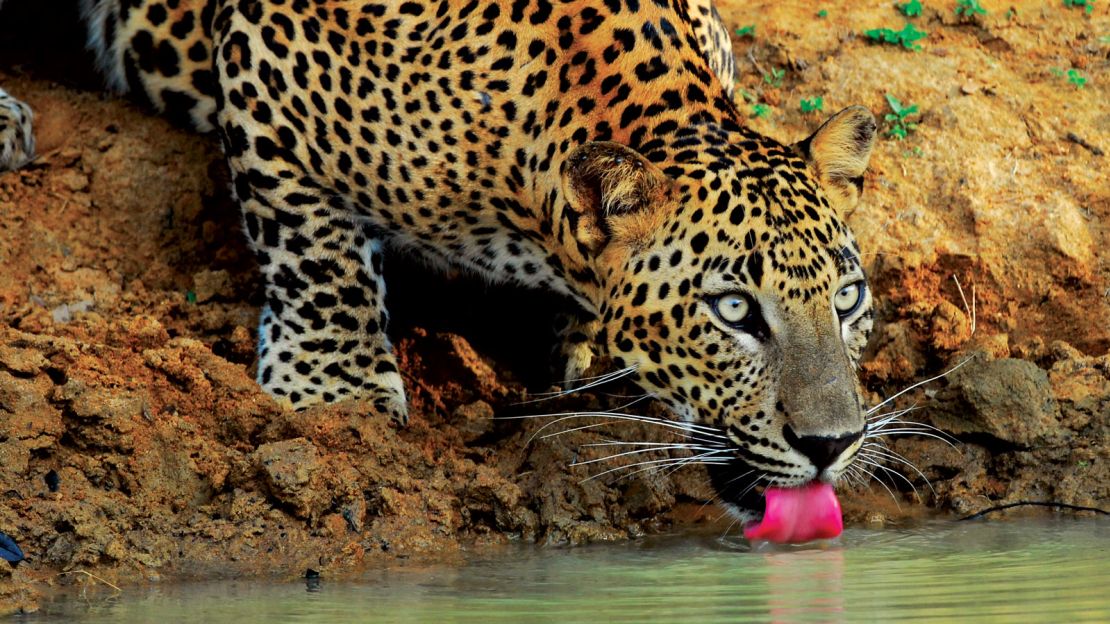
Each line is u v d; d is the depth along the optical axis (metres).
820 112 14.98
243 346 12.27
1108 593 8.09
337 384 11.55
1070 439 11.86
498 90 10.72
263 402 11.01
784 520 9.58
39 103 13.51
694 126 10.20
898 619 7.55
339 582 9.05
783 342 9.45
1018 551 9.59
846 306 9.79
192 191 13.23
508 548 10.22
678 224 9.68
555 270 11.02
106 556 9.39
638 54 10.54
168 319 12.52
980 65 15.69
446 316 13.21
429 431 11.54
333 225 11.45
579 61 10.59
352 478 10.41
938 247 13.79
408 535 10.20
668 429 11.54
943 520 11.05
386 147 10.95
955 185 14.31
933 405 12.24
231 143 11.41
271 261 11.53
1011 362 12.16
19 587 8.76
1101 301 13.64
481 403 11.88
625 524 10.86
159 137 13.33
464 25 10.87
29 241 12.69
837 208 10.41
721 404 9.71
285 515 10.09
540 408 12.23
